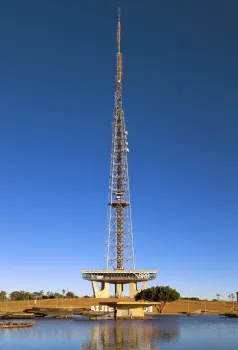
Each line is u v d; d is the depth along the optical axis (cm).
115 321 13975
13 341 7494
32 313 17625
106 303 15475
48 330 9806
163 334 8712
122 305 15488
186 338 7900
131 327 10769
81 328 10369
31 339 7794
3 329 10212
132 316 15588
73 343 7056
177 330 9938
